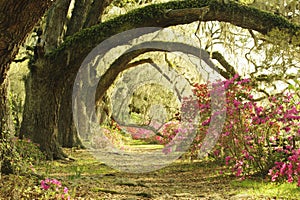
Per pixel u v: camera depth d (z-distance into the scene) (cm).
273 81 1552
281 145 912
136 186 887
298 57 1391
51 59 1406
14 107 2339
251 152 948
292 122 891
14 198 601
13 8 477
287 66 1429
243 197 713
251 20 1381
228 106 1030
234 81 1044
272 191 746
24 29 509
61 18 1485
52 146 1420
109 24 1406
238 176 976
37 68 1406
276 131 919
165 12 1388
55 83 1420
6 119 847
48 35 1467
